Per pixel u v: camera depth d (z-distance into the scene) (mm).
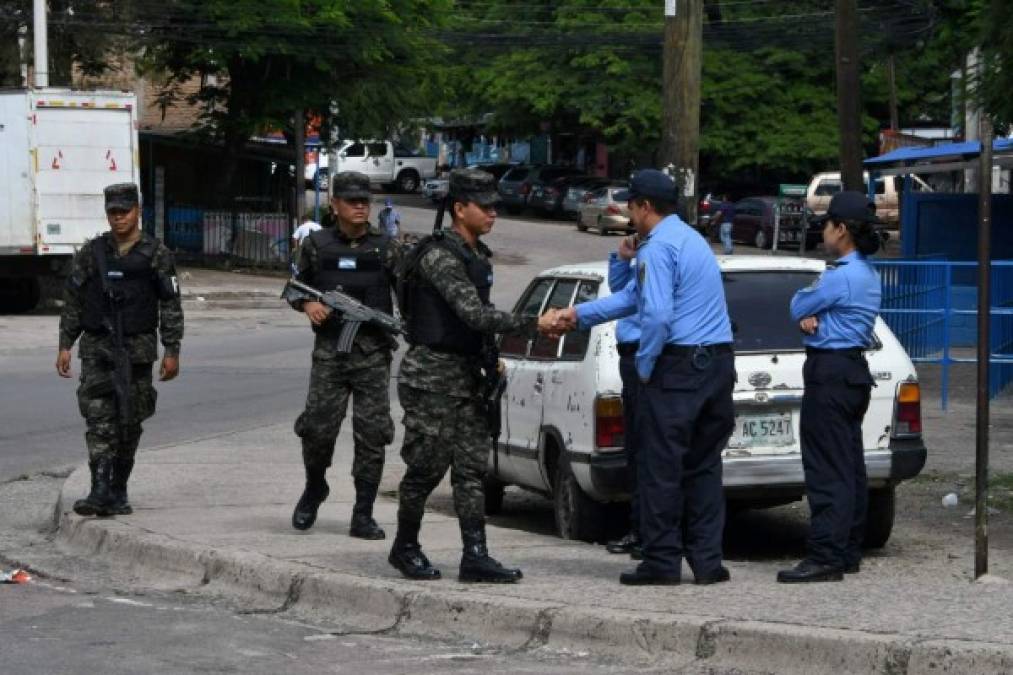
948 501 13758
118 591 10203
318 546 10875
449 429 9414
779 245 55812
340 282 11133
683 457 9328
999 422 18922
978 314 9586
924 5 31984
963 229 30078
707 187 66812
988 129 9445
